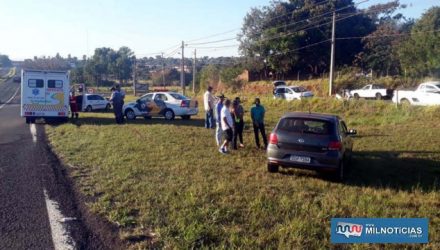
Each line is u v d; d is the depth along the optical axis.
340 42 57.06
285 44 54.47
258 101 12.65
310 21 55.91
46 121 21.11
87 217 5.94
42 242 5.06
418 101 27.14
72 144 12.35
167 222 5.71
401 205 6.85
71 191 7.22
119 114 19.03
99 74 105.69
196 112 23.09
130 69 108.88
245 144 13.40
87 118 22.92
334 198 7.11
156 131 15.84
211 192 7.18
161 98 22.61
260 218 5.96
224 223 5.74
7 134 15.43
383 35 50.69
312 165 8.63
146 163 9.57
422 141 14.58
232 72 61.09
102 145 12.12
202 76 68.50
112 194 6.96
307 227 5.58
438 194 7.62
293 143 8.84
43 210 6.20
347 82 42.81
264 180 8.41
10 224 5.62
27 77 20.02
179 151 11.40
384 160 11.21
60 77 20.45
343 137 9.30
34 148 11.82
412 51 44.28
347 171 9.74
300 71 58.81
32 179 8.02
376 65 52.09
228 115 11.33
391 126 19.39
